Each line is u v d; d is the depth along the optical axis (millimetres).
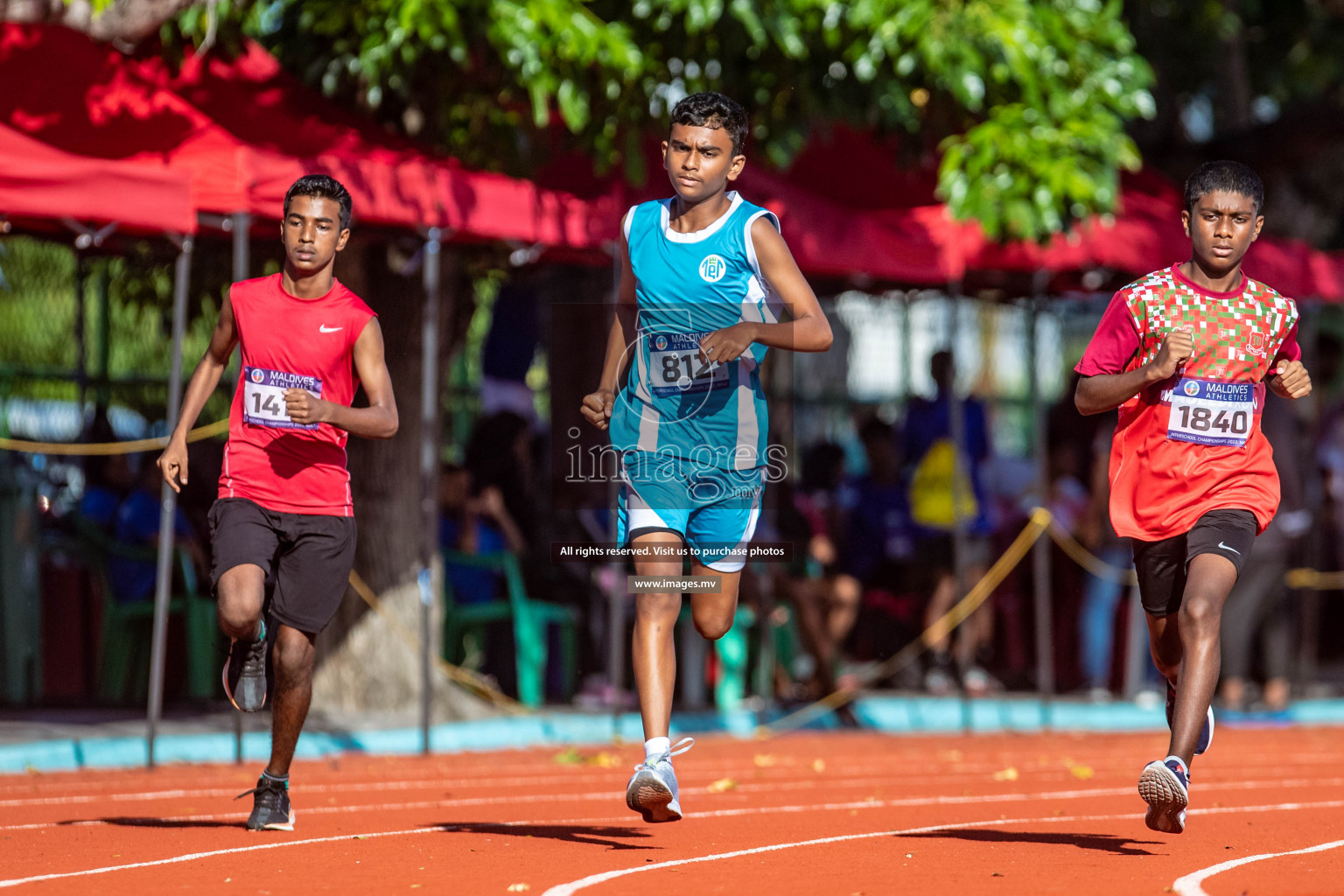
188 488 35094
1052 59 33156
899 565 40625
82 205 24766
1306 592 40938
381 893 14336
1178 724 15805
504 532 36875
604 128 30953
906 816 20953
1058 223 32438
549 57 28906
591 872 15625
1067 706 38375
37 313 37000
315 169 26797
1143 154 47469
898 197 37875
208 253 34250
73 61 28672
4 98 28125
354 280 33500
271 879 15188
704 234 16453
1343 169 54344
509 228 29156
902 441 41844
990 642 41531
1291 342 17297
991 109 33562
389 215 27594
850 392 46938
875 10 31281
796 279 16250
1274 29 54656
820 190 38344
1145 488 17109
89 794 23375
